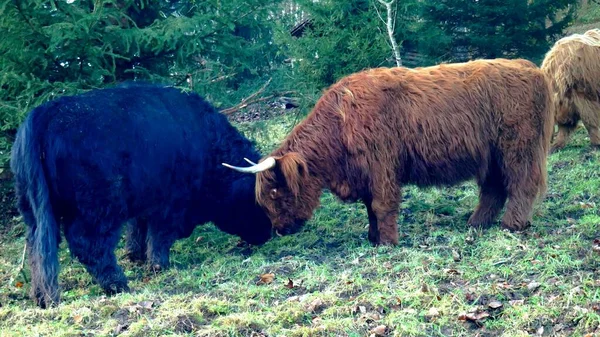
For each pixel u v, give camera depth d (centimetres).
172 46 653
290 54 855
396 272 495
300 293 478
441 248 545
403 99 565
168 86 593
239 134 624
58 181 502
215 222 630
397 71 580
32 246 502
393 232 570
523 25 950
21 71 638
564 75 785
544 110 587
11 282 582
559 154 805
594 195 659
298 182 561
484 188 611
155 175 545
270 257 588
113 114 526
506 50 968
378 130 558
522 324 411
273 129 820
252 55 704
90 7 680
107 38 648
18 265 618
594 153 786
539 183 585
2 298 543
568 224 586
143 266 604
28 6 605
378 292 458
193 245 663
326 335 412
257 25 695
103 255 518
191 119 586
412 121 563
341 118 566
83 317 447
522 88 580
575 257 495
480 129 575
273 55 743
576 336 396
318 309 445
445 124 566
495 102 578
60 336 421
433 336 409
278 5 709
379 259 527
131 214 541
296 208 571
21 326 445
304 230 659
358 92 566
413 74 579
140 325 426
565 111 799
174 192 570
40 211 489
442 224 630
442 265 503
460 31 970
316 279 492
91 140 511
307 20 980
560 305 423
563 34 1045
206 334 415
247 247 642
